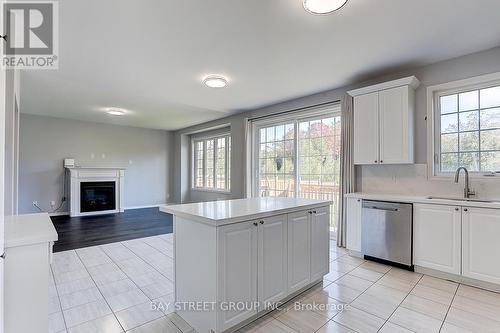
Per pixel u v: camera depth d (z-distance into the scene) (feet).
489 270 8.04
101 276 9.39
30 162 19.95
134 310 7.16
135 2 6.62
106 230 16.43
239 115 19.25
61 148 21.26
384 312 6.98
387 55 9.70
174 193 27.61
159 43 8.75
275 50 9.28
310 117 15.23
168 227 17.29
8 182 8.65
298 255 7.72
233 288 5.97
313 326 6.39
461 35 8.31
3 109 3.71
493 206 7.95
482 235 8.17
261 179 18.08
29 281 4.41
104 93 14.28
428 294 7.95
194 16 7.24
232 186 19.66
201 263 6.10
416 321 6.56
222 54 9.59
